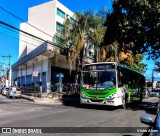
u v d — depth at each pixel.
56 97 32.31
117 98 18.67
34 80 45.81
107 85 18.73
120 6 20.11
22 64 50.44
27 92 39.66
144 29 19.55
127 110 19.31
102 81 18.97
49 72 39.88
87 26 35.22
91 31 35.38
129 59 44.31
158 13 17.92
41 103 25.78
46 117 14.02
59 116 14.52
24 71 54.75
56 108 20.08
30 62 46.97
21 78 57.16
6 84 70.56
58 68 42.78
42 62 42.19
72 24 36.00
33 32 48.75
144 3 18.06
